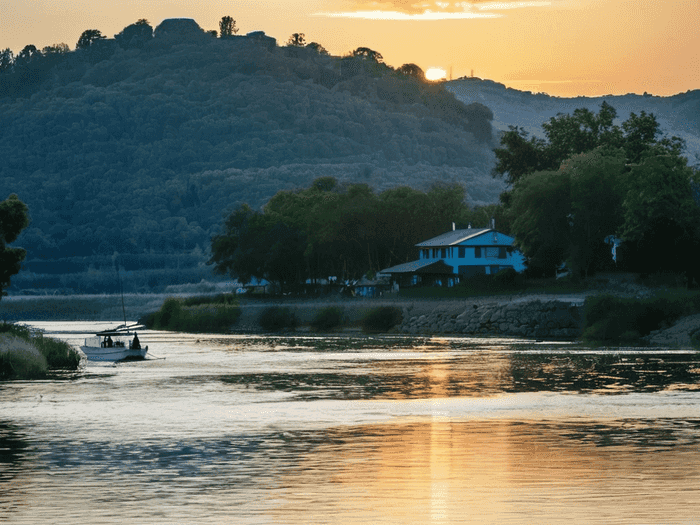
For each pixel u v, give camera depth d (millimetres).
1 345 109625
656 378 95938
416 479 47812
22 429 65125
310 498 43938
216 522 39875
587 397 80688
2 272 134750
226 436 61531
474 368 110562
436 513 41031
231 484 47000
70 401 81688
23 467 51469
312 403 78875
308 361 126188
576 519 39812
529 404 76562
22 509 42250
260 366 119375
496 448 56281
